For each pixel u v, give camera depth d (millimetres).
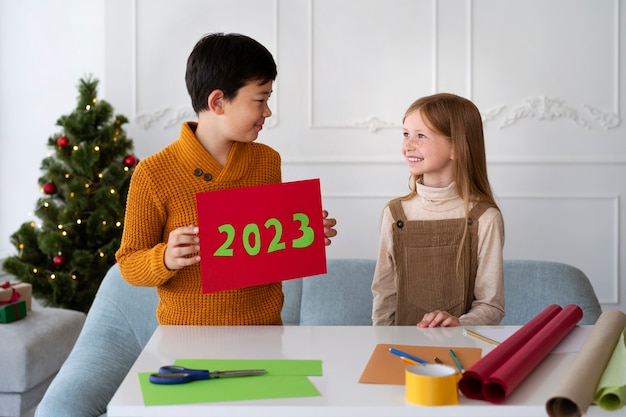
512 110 4457
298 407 1063
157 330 1523
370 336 1481
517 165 4473
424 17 4445
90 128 3918
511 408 1065
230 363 1274
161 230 1632
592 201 4477
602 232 4480
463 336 1484
